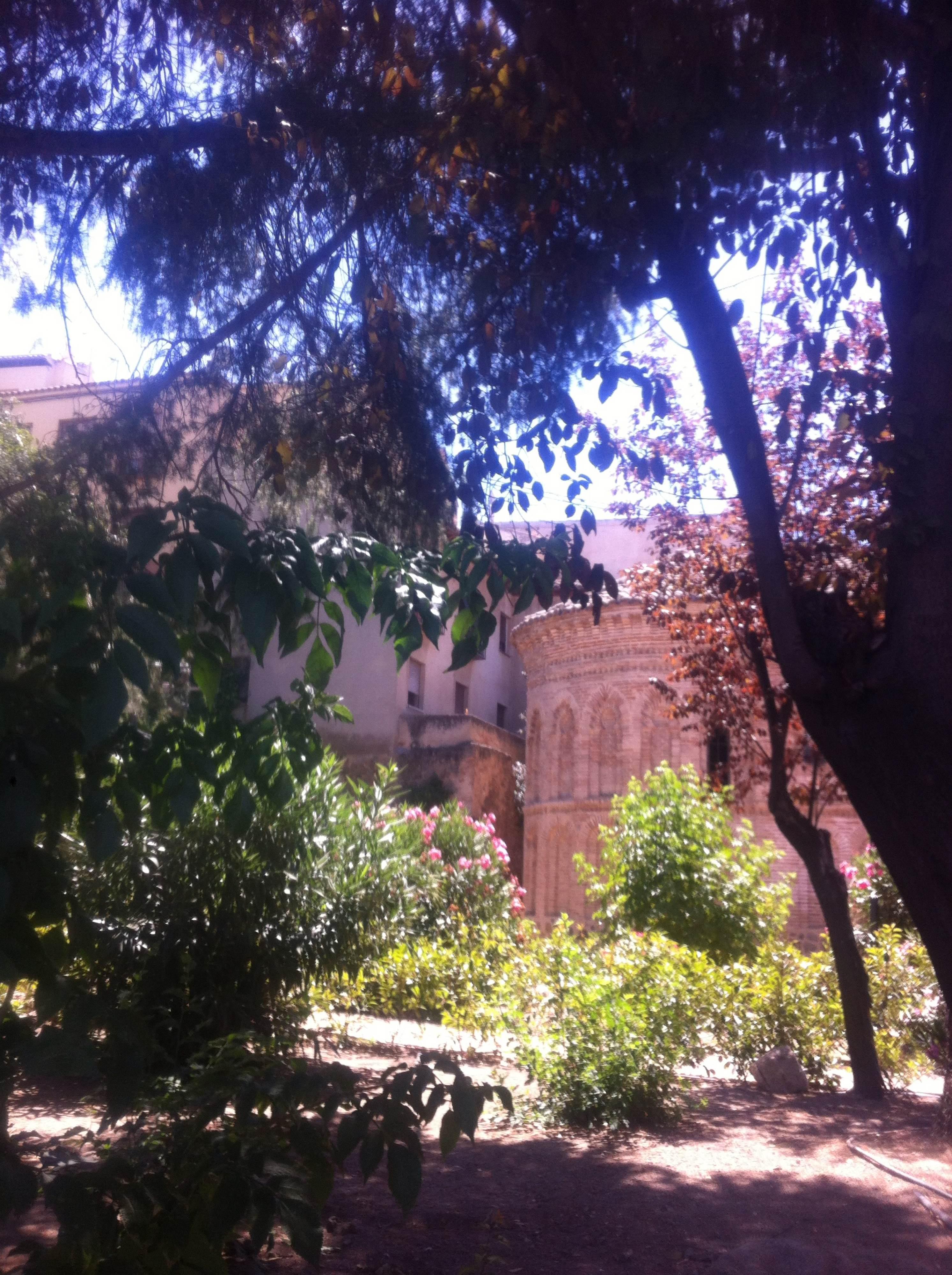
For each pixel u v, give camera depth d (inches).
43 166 303.0
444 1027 456.1
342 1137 114.2
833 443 354.0
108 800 119.1
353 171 308.0
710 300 203.9
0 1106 101.7
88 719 99.1
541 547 150.8
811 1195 248.4
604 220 233.1
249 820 147.1
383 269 316.5
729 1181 260.7
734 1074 428.1
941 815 156.6
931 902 158.2
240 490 319.6
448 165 283.4
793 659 173.2
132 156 303.0
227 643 152.8
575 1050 322.0
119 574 109.2
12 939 106.2
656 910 519.8
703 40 212.7
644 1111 323.6
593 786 1025.5
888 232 206.2
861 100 213.5
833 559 279.0
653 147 209.6
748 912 526.6
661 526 451.5
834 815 917.2
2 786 104.5
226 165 303.0
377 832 460.4
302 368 316.5
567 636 1065.5
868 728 163.9
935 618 160.6
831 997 424.5
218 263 310.3
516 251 277.1
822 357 264.7
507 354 283.4
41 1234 200.7
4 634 101.8
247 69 315.6
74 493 272.7
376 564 143.0
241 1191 112.0
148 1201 112.7
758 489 188.4
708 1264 200.5
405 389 303.9
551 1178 262.1
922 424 169.3
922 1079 443.2
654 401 222.2
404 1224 222.5
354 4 294.7
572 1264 200.2
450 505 305.0
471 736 1134.4
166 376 309.1
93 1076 107.2
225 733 135.5
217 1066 174.9
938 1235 218.4
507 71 250.4
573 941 381.1
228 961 379.2
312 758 150.9
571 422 234.4
